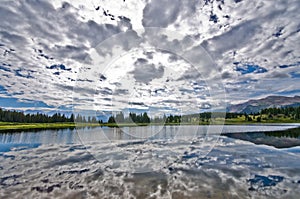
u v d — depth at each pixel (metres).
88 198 2.93
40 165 4.65
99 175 3.81
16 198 2.94
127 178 3.66
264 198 2.96
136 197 2.96
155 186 3.33
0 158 5.34
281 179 3.72
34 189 3.27
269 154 5.67
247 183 3.52
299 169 4.33
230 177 3.79
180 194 3.06
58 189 3.26
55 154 5.75
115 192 3.13
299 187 3.35
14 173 4.08
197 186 3.34
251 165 4.58
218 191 3.18
